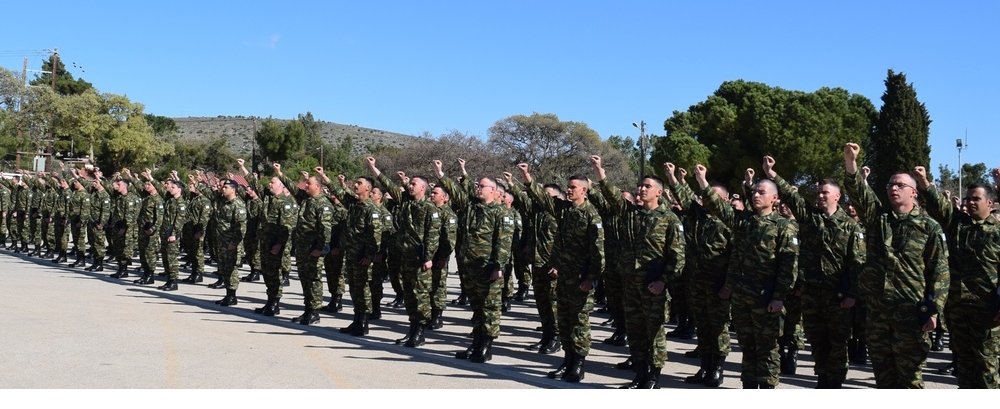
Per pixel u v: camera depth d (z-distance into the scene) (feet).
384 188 34.04
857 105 120.47
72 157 155.63
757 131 117.91
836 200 23.21
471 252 26.61
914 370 17.88
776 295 20.08
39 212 62.54
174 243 43.91
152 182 45.78
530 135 169.07
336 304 38.17
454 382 22.98
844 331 22.38
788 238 20.29
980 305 19.38
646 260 21.72
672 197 29.86
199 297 41.24
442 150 165.37
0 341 26.71
